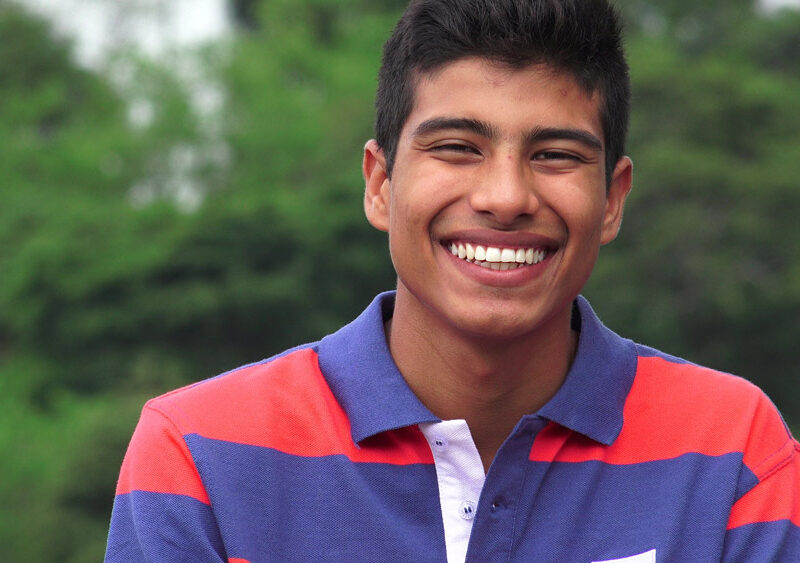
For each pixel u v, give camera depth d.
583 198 2.90
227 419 3.08
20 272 51.44
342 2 70.38
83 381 51.53
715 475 3.07
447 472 2.98
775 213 49.00
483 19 2.85
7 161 56.50
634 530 3.00
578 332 3.31
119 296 52.00
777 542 3.05
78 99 62.97
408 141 2.95
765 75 56.25
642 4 64.12
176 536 2.96
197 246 52.06
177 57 59.66
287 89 60.66
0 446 46.12
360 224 53.31
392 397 3.02
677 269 48.41
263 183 55.59
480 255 2.89
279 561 2.96
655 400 3.18
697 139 52.62
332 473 3.01
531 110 2.84
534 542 2.96
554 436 3.04
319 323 51.97
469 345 2.98
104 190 56.69
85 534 39.78
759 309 47.59
